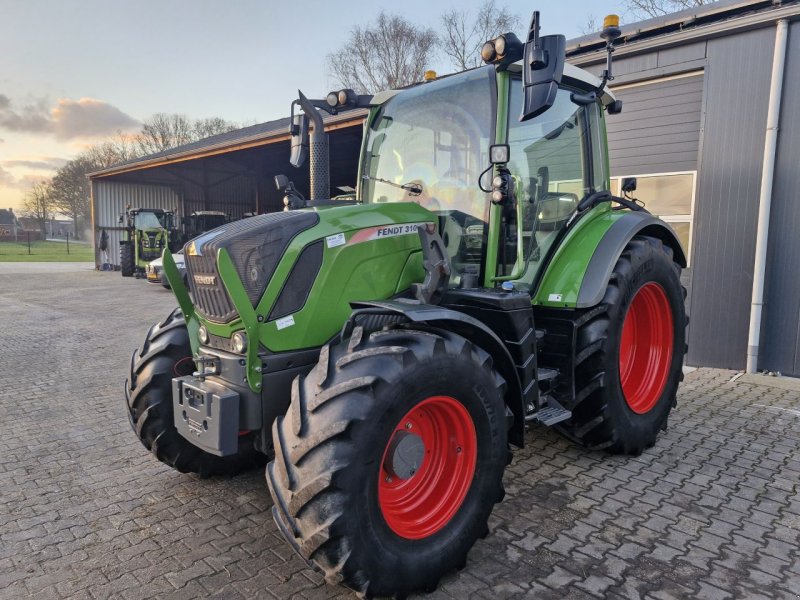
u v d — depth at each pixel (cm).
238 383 254
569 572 245
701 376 566
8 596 232
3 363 646
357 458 204
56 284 1577
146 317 984
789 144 539
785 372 565
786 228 548
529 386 290
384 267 280
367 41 2906
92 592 234
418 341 230
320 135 365
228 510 303
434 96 334
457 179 321
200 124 5109
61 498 317
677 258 434
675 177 625
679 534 275
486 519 250
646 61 623
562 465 356
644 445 371
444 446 250
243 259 249
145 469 356
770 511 297
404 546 222
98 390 534
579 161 377
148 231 1711
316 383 219
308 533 203
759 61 549
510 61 291
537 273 343
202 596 231
